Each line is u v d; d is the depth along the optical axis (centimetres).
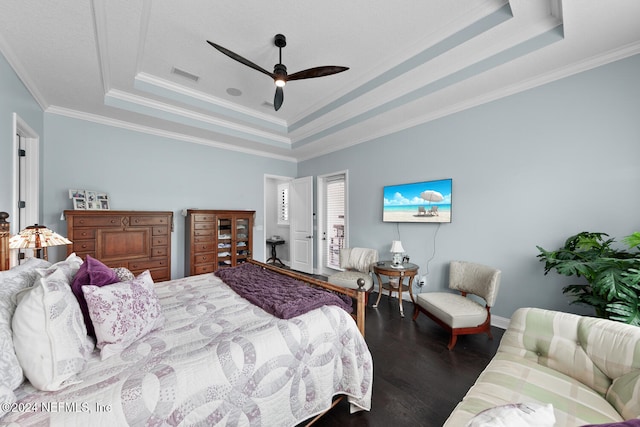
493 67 224
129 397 89
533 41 202
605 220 209
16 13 161
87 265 131
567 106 226
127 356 112
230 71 285
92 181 330
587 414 100
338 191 482
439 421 150
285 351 129
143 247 328
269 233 660
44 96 275
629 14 163
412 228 346
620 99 202
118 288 127
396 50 252
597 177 212
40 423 77
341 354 154
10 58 199
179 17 206
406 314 312
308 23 215
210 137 412
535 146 243
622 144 202
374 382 185
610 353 116
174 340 127
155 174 381
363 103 327
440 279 317
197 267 383
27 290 104
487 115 274
